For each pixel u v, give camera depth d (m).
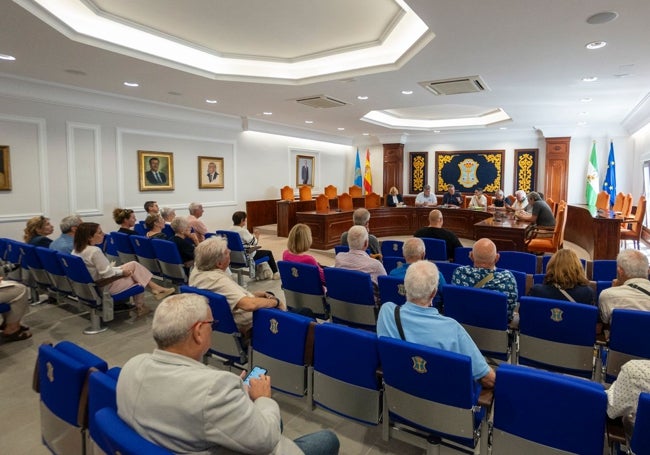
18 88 5.72
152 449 0.95
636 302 2.19
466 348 1.71
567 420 1.34
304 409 2.46
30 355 3.20
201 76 5.57
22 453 2.10
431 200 10.32
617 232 6.19
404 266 2.98
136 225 6.27
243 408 1.11
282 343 2.07
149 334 3.61
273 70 6.05
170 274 4.30
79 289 3.56
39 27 3.83
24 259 4.12
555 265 2.46
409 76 5.41
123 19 4.38
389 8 4.14
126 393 1.14
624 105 7.31
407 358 1.59
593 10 3.29
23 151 5.92
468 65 4.88
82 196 6.66
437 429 1.64
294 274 3.19
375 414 1.84
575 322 2.16
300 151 11.32
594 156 10.01
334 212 8.12
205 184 8.72
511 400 1.43
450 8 3.30
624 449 1.47
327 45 5.19
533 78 5.46
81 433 1.41
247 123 9.27
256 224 10.00
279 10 4.19
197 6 4.11
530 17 3.45
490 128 10.74
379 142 12.76
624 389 1.37
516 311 2.84
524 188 11.10
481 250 2.64
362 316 2.89
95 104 6.63
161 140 7.81
